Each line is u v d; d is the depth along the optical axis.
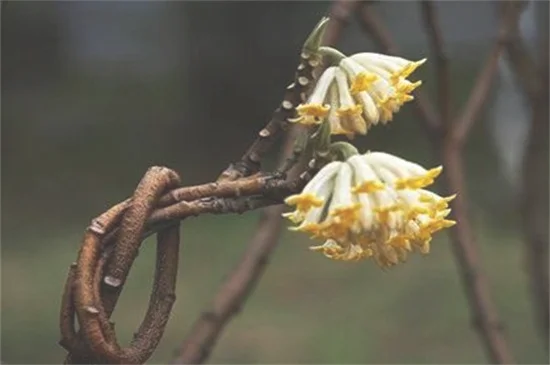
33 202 15.59
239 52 17.72
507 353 3.49
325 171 1.61
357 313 11.12
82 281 1.62
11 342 10.34
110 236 1.68
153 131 17.83
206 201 1.71
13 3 17.72
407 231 1.57
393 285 11.82
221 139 17.78
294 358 9.99
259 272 3.29
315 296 11.66
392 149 15.55
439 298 11.34
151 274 11.95
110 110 18.03
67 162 16.88
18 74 18.03
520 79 4.22
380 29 3.48
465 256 3.53
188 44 18.03
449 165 3.56
